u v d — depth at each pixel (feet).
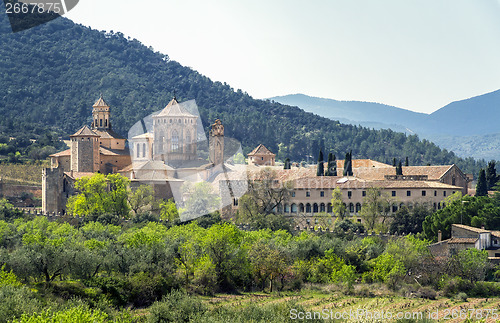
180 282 465.47
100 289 410.93
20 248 501.56
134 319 354.13
